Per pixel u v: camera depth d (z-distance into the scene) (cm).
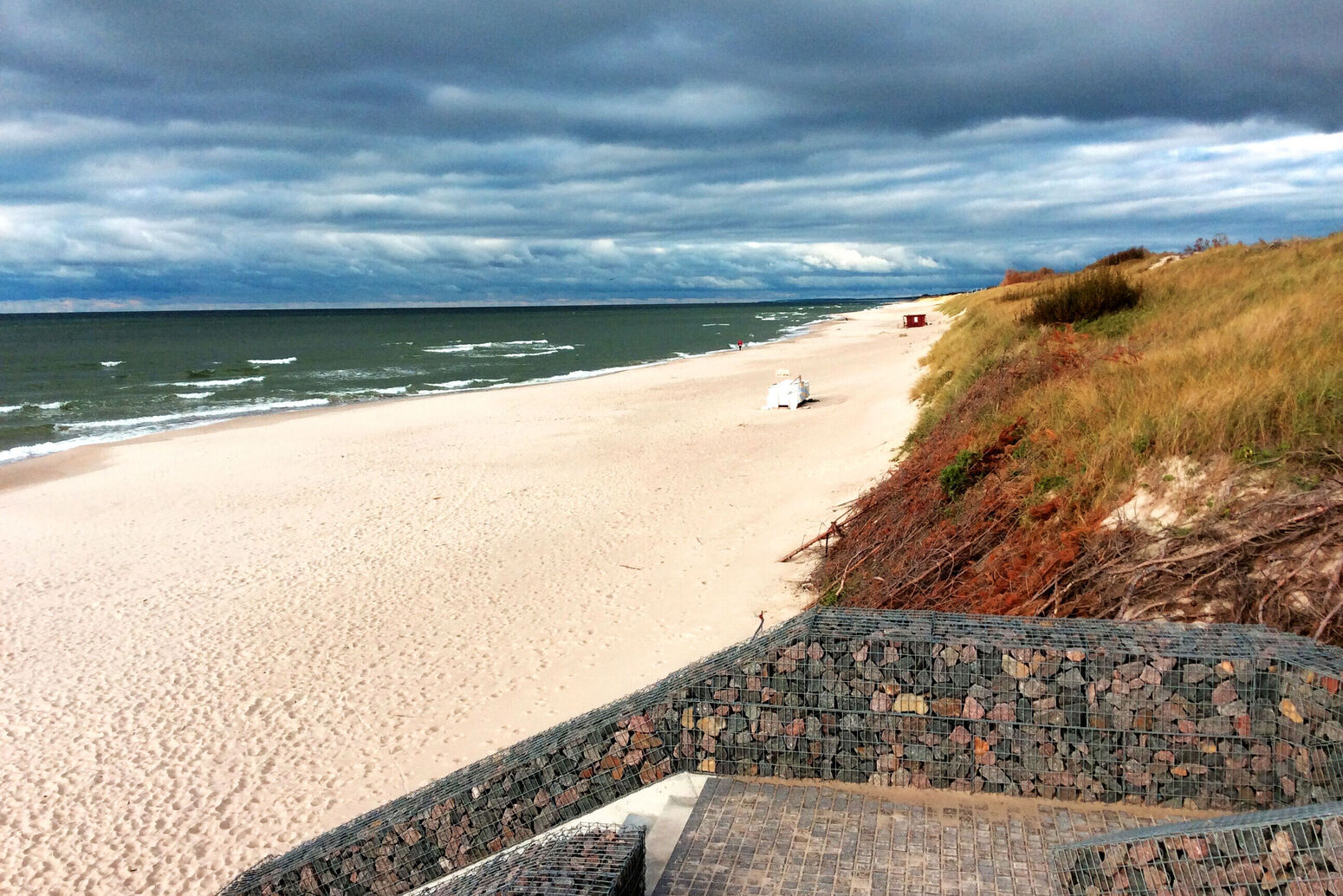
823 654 404
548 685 898
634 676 888
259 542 1478
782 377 2831
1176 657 371
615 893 305
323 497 1764
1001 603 684
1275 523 585
